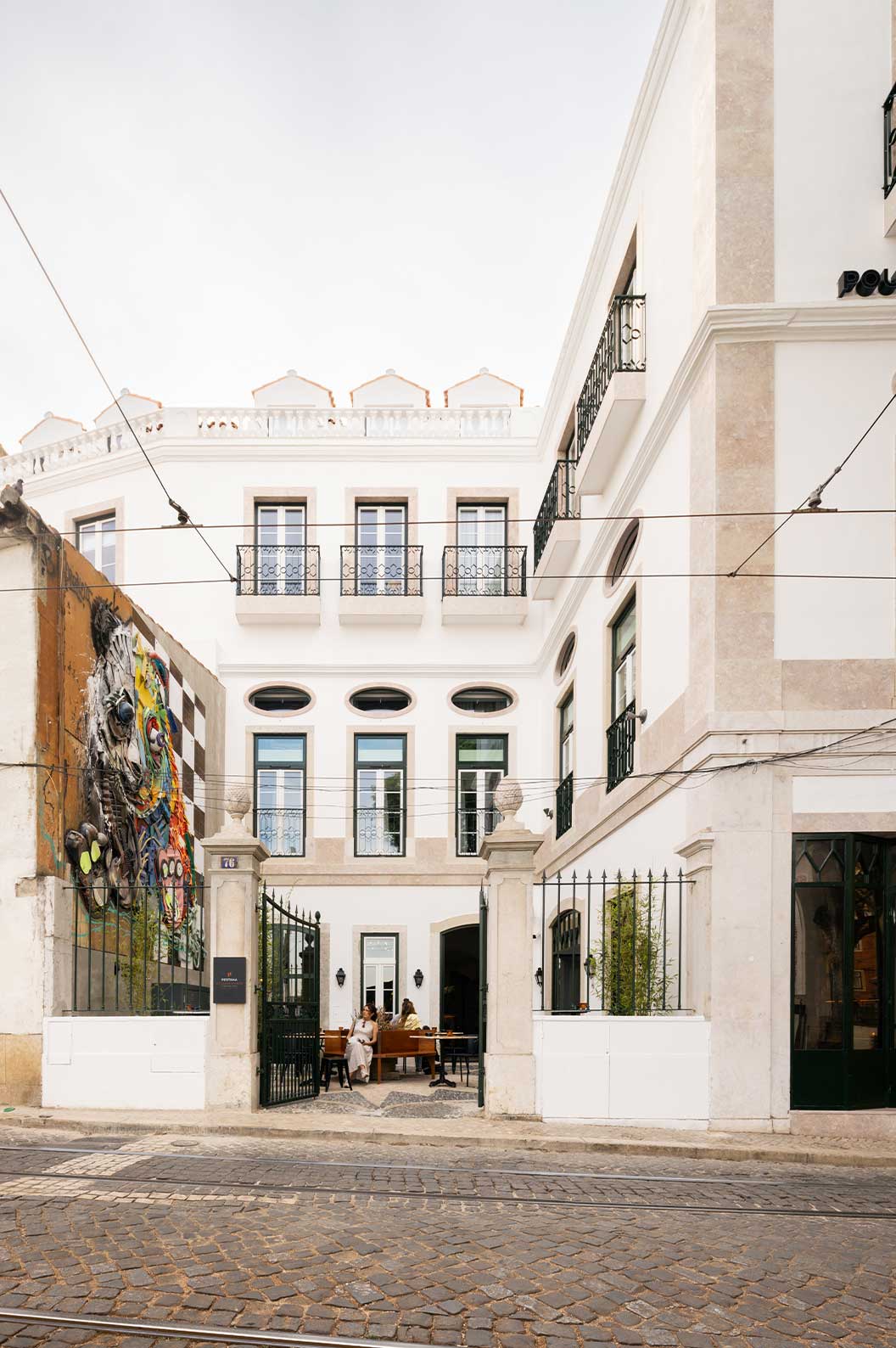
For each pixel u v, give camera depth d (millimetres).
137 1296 4555
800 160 10430
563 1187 7062
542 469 20172
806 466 10133
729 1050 9484
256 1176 7102
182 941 15203
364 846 19812
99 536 20750
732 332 10195
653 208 12562
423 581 20297
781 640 9953
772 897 9648
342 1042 13227
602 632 14703
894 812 9758
